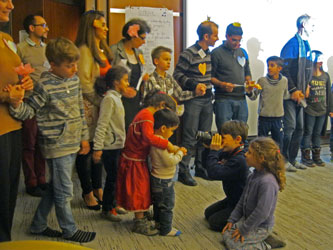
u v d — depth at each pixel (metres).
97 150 2.32
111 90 2.39
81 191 3.08
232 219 2.18
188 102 3.39
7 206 1.90
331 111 4.17
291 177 3.59
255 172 2.14
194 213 2.66
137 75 2.87
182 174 3.35
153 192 2.25
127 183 2.23
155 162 2.20
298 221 2.53
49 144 2.05
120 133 2.42
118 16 3.70
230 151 2.38
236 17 4.24
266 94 3.75
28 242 1.02
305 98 3.93
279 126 3.79
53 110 2.03
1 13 1.84
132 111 2.83
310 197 3.01
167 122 2.18
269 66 3.73
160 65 3.02
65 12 3.94
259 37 4.39
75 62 2.01
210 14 4.11
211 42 3.32
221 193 3.08
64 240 2.19
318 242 2.22
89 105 2.49
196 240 2.24
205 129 3.53
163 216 2.26
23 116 1.93
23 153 2.95
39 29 2.97
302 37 3.98
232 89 3.45
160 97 2.38
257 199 2.04
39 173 3.07
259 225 2.06
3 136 1.84
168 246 2.16
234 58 3.55
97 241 2.20
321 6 4.62
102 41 2.54
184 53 3.35
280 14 4.44
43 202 2.21
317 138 4.09
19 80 1.97
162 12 3.81
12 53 1.95
